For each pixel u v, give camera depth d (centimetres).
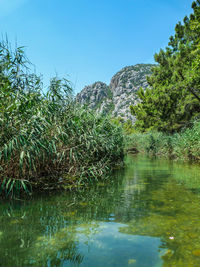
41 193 391
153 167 783
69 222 250
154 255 175
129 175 604
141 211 290
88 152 541
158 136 1636
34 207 306
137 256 175
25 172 403
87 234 217
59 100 486
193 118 1537
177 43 1541
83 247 190
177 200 345
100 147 596
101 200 347
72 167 485
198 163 881
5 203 327
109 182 501
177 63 1377
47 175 463
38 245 193
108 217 267
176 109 1639
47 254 177
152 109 1741
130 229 230
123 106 10656
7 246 191
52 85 477
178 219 259
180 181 506
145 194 385
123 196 373
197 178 544
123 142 890
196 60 1044
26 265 161
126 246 192
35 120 365
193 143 935
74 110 527
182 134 1209
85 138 493
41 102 438
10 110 359
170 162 962
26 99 376
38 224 243
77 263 164
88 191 411
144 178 553
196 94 1500
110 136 672
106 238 207
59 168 481
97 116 649
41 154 404
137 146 1944
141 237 210
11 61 425
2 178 365
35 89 451
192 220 255
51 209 298
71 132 477
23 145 340
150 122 1947
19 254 177
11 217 265
